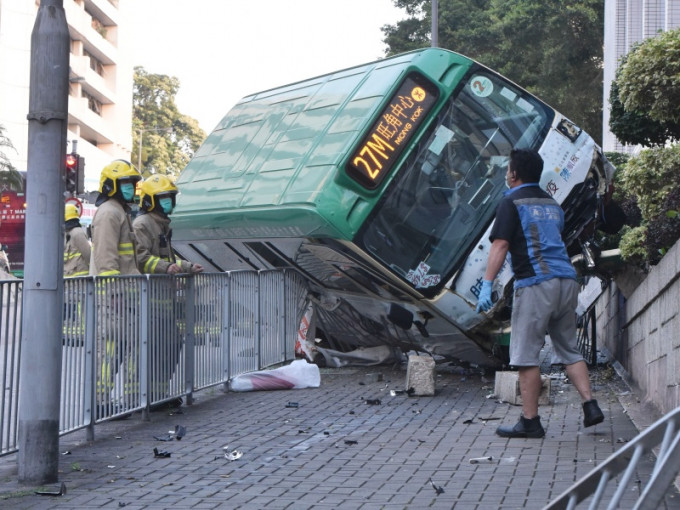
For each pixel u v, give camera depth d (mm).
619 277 11070
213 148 13758
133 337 8102
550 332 7234
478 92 9969
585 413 7020
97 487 5863
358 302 11180
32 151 6031
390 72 10055
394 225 9586
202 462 6570
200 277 9570
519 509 5051
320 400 9602
